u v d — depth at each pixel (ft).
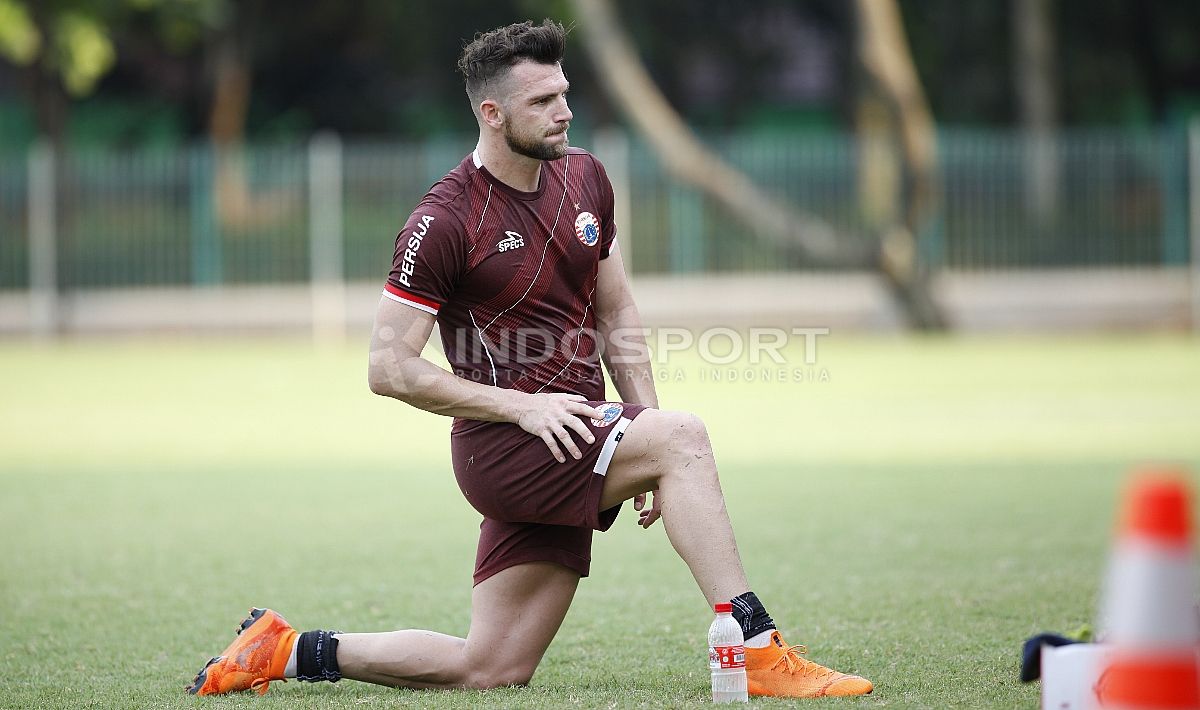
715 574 48.75
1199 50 402.52
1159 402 156.25
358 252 262.47
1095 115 412.98
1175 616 29.94
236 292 265.54
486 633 51.67
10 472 119.03
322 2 421.18
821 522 90.84
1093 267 266.77
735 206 253.44
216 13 340.80
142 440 140.05
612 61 252.62
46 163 262.88
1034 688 49.57
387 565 79.00
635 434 49.52
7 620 65.87
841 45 423.64
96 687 53.16
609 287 55.62
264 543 86.33
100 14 318.45
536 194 51.72
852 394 173.06
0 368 214.28
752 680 49.01
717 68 451.94
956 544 82.23
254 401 172.35
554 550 51.52
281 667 51.57
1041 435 133.49
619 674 54.39
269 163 263.70
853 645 57.88
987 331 265.34
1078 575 72.43
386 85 458.91
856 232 264.31
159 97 450.71
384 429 148.15
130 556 82.38
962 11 395.34
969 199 267.59
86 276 265.75
